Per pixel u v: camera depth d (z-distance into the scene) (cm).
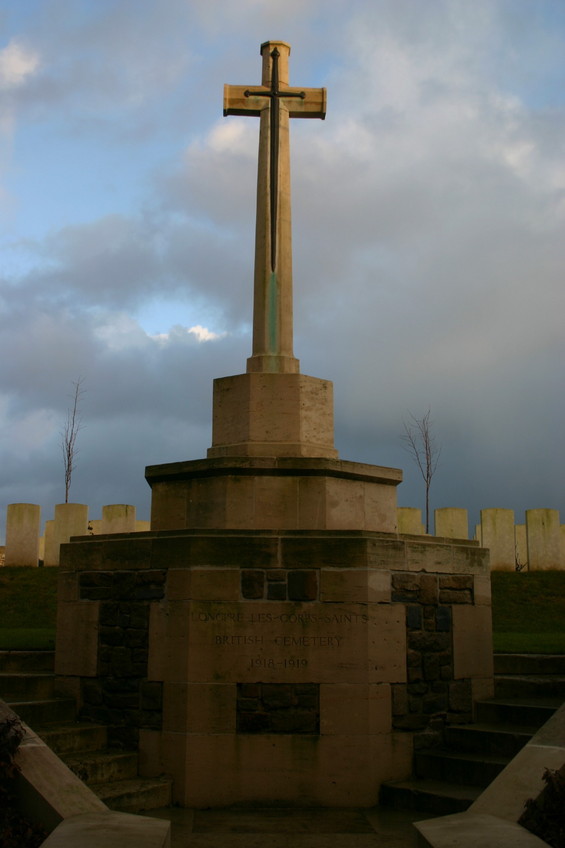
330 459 877
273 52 1015
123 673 828
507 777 616
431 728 837
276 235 963
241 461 873
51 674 901
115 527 1883
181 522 902
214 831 680
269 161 986
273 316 950
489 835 527
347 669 788
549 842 540
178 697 786
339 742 777
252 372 934
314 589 799
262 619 795
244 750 773
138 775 792
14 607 1622
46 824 583
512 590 1756
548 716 839
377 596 811
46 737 773
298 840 653
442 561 884
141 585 834
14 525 1923
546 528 1927
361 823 708
